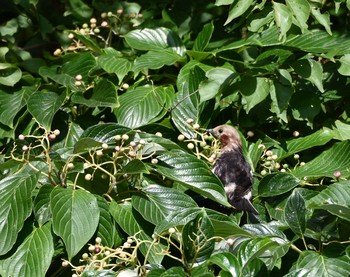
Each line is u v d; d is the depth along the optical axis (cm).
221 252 976
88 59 1319
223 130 1206
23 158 1075
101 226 1055
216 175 1155
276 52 1253
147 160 1127
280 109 1198
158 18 1479
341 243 1016
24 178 1071
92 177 1100
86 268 987
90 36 1446
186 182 1089
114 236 1061
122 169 1062
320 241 1024
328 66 1288
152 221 1059
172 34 1351
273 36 1283
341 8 1351
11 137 1264
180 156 1109
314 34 1288
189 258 980
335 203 1078
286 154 1221
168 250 1030
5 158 1191
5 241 1030
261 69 1227
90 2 1513
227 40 1366
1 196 1057
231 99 1243
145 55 1305
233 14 1159
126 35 1353
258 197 1143
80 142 1048
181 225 1008
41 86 1335
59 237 1077
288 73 1205
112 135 1100
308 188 1188
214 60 1306
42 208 1055
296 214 1021
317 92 1276
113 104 1217
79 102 1230
